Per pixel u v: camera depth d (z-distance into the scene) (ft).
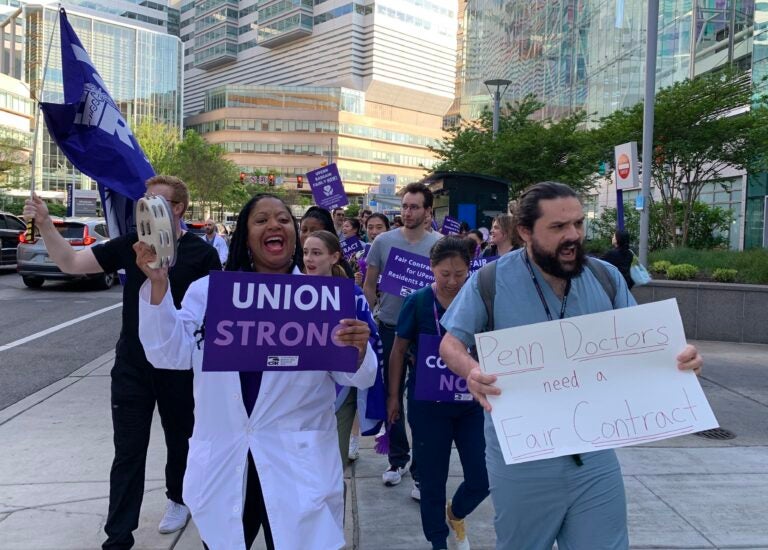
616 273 7.50
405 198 15.56
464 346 7.27
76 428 17.87
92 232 52.54
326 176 40.52
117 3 386.73
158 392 11.21
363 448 17.07
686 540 11.58
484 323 7.34
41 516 12.50
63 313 39.60
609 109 96.89
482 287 7.30
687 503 13.17
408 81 378.12
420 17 381.40
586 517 6.97
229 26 413.18
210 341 6.73
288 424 7.19
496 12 153.99
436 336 10.59
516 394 6.70
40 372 24.66
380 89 368.68
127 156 13.28
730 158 46.19
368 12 360.48
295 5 371.15
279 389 7.12
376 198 114.32
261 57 403.75
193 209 228.22
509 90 143.33
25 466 15.10
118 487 10.80
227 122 354.54
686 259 40.52
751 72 63.10
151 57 302.86
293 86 354.74
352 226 28.76
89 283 55.06
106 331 33.63
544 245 6.70
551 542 7.23
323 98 352.49
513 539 7.34
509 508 7.23
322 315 7.03
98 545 11.37
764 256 36.81
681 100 45.03
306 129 353.31
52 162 234.58
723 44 72.02
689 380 6.73
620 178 31.48
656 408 6.66
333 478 7.29
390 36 365.81
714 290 32.35
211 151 199.72
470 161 67.72
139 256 6.66
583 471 6.92
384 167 374.84
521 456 6.53
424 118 401.29
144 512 12.82
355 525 12.34
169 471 11.86
